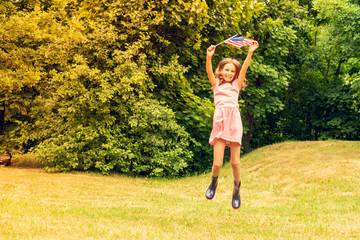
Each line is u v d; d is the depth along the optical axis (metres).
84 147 13.03
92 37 12.51
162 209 7.32
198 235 4.95
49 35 13.62
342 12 16.08
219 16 14.81
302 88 23.67
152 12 12.66
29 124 13.72
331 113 23.00
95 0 13.35
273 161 13.83
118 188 10.31
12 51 13.20
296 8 18.97
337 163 11.52
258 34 17.17
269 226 5.76
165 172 14.00
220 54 15.44
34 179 10.50
